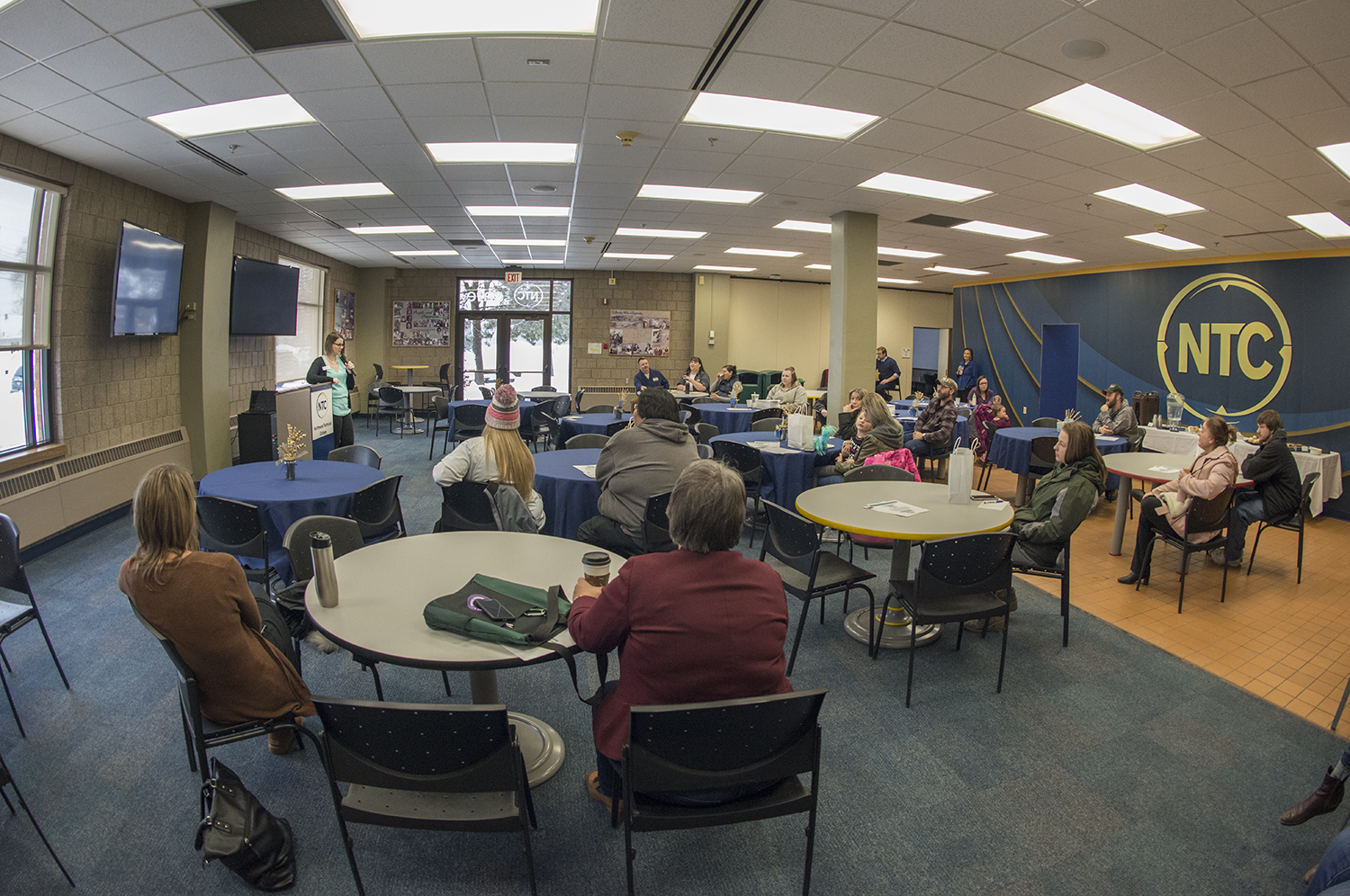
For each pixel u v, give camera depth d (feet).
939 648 10.73
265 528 10.02
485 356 42.96
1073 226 23.81
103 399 17.99
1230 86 11.44
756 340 45.42
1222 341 29.55
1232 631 11.91
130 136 14.74
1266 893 5.90
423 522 17.10
